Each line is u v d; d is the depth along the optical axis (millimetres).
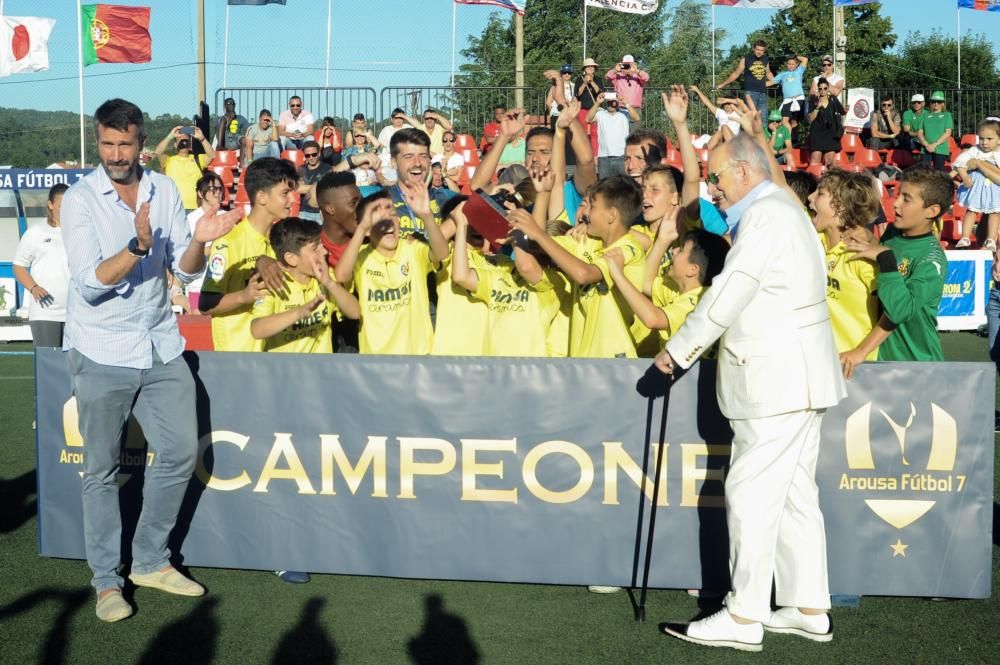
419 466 4199
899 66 35688
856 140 17406
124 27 18109
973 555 4055
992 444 4016
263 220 4699
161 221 4035
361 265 4672
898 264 4492
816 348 3645
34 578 4363
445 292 4738
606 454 4137
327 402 4227
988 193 13094
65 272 7781
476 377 4152
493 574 4203
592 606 4090
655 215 4555
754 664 3582
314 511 4270
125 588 4262
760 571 3676
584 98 14102
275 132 15336
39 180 13125
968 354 10578
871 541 4070
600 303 4516
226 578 4387
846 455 4051
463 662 3566
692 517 4125
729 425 4078
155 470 4117
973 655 3648
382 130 15547
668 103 5168
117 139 3807
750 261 3580
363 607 4059
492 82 27109
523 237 4453
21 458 6516
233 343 4664
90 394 3930
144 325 3982
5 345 12336
